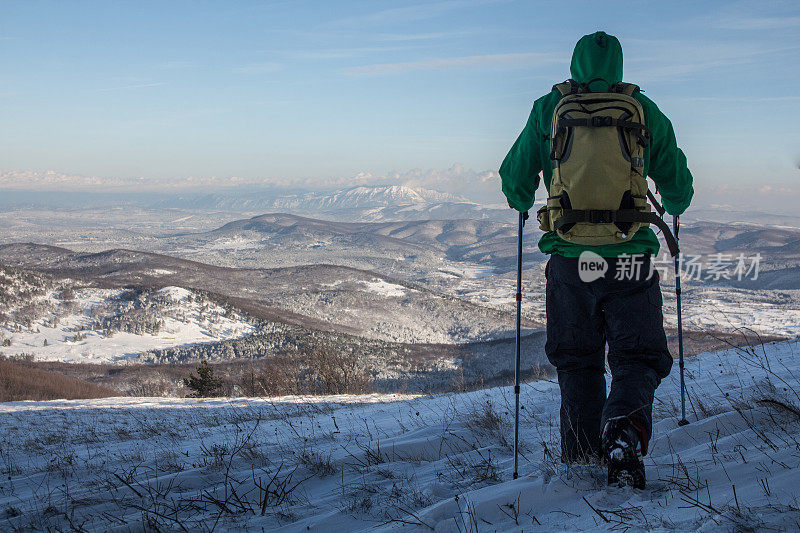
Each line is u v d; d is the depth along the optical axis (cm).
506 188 281
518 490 213
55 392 3972
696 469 225
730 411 324
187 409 1153
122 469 405
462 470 287
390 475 289
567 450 263
